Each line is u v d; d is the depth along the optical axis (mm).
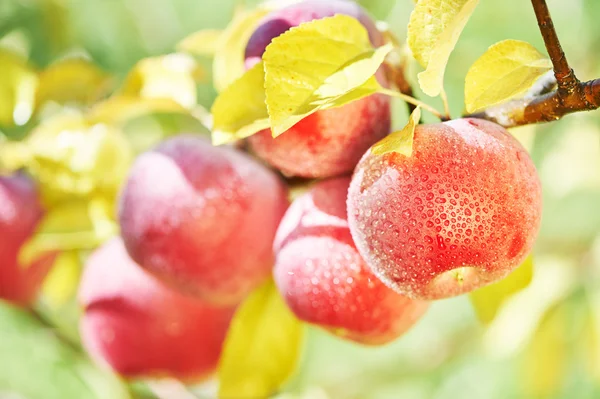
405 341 1076
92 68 814
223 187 656
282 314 684
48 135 777
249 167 666
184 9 928
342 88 555
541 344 891
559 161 953
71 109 821
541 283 907
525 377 902
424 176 548
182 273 662
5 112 807
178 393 806
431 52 552
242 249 658
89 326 750
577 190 949
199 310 737
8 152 809
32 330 848
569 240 954
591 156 945
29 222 820
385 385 1059
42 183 783
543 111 566
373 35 610
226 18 920
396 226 549
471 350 1032
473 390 1117
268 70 555
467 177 547
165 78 729
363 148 611
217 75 689
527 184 555
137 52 923
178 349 739
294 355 687
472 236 546
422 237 547
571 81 543
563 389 943
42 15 896
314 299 606
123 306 731
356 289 600
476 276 564
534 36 944
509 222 548
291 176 650
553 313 893
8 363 835
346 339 626
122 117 756
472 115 585
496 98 553
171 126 834
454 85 936
